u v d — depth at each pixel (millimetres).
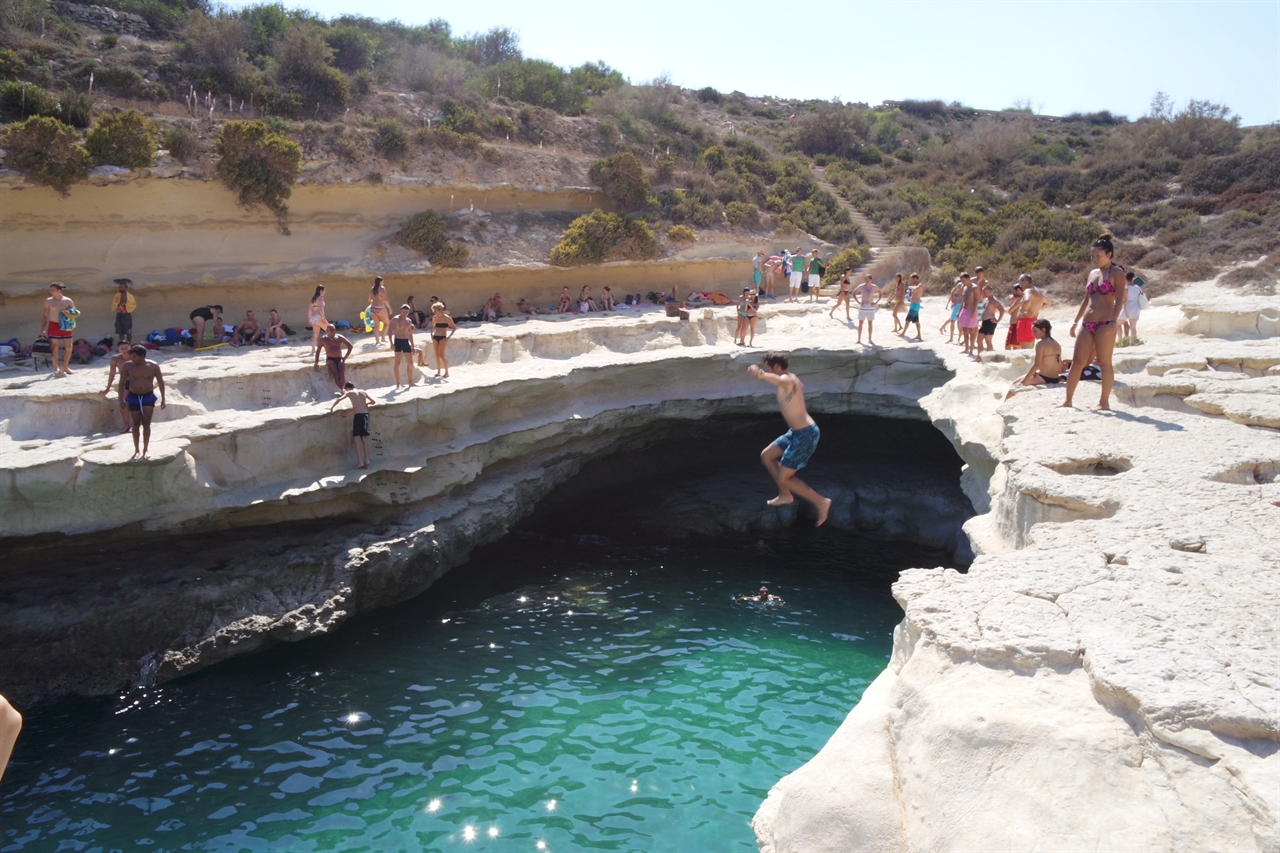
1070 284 33188
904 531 24281
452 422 19328
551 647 16438
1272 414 11547
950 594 6766
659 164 37219
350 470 17359
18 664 13992
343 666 15398
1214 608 6305
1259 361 15539
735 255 35219
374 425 17844
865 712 6449
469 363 22391
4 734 2742
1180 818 4371
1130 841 4363
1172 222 38031
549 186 32312
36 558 15375
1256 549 7484
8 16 27438
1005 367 17906
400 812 11320
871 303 24891
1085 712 5176
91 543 15555
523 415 21109
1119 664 5332
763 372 7734
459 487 20344
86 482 14023
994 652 5777
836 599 19391
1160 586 6746
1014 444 10875
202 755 12641
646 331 25938
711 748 12906
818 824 5531
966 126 71062
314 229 26781
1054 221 40062
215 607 15500
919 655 6156
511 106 37250
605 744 13008
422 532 18203
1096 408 12836
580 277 32062
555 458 22734
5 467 13422
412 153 29625
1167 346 18188
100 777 12086
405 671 15281
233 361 19828
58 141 21609
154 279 23938
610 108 41469
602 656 16109
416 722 13617
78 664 14312
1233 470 9820
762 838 6371
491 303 28328
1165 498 8836
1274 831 3994
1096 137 63500
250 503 15828
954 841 4840
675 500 25219
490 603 18422
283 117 29266
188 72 29047
